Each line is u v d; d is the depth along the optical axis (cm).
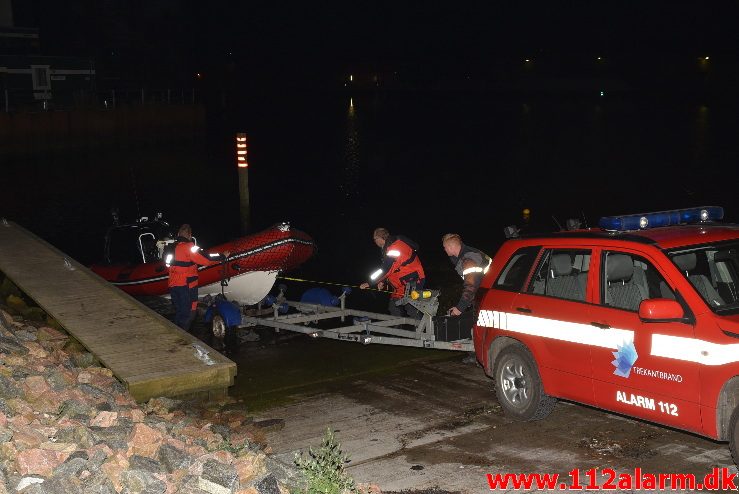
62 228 2642
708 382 563
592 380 649
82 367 778
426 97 13050
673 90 12012
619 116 7981
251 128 7294
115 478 496
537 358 695
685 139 5334
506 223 2433
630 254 633
